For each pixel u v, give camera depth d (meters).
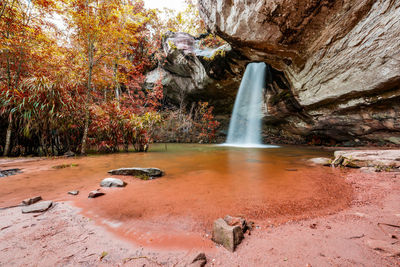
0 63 6.30
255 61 8.04
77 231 1.36
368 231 1.29
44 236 1.27
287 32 5.28
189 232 1.36
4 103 5.00
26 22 6.23
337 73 5.44
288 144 10.95
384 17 3.92
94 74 9.19
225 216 1.54
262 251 1.11
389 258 0.99
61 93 5.75
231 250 1.12
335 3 4.30
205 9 6.91
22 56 6.19
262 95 10.11
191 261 1.02
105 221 1.52
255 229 1.38
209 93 12.65
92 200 2.00
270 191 2.27
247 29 5.76
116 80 10.70
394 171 2.99
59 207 1.79
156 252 1.12
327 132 8.39
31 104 5.21
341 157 3.84
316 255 1.05
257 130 12.51
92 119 6.69
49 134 5.66
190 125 13.81
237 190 2.32
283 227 1.41
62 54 8.32
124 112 6.91
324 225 1.42
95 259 1.04
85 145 6.14
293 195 2.12
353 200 1.93
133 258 1.06
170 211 1.72
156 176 3.08
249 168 3.75
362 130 6.78
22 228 1.37
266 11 4.89
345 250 1.08
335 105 6.52
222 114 14.42
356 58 4.78
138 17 9.92
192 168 3.79
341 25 4.61
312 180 2.76
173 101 15.66
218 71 10.13
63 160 4.82
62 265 0.98
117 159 5.05
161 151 7.26
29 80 5.32
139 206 1.84
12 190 2.31
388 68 4.29
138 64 14.20
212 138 13.80
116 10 7.12
